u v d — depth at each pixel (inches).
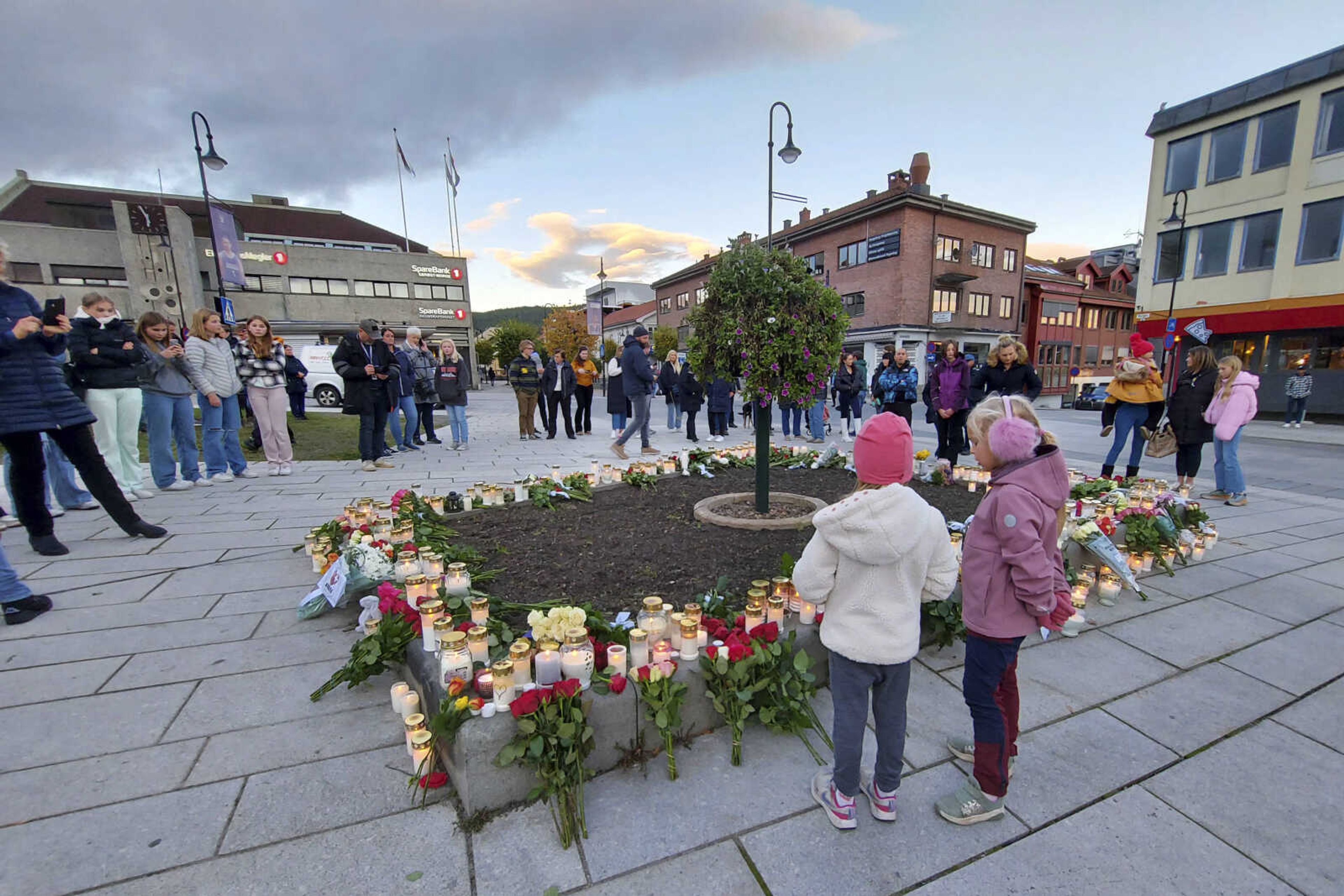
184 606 129.6
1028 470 74.8
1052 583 71.6
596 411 748.6
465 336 1571.1
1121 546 160.1
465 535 159.9
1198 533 175.8
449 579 112.0
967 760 86.1
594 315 1050.7
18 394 143.7
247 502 220.2
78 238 1086.4
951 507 193.8
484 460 333.1
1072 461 354.9
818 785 78.1
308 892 62.2
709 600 107.9
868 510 68.1
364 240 1600.6
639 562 139.1
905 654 69.4
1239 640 123.2
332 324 1407.5
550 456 350.3
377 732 90.0
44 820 70.6
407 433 382.0
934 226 1060.5
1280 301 658.8
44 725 88.4
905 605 70.5
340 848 68.2
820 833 72.0
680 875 65.4
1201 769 84.1
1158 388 243.1
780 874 65.7
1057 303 1295.5
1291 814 75.5
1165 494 183.3
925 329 1073.5
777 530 162.4
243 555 160.7
